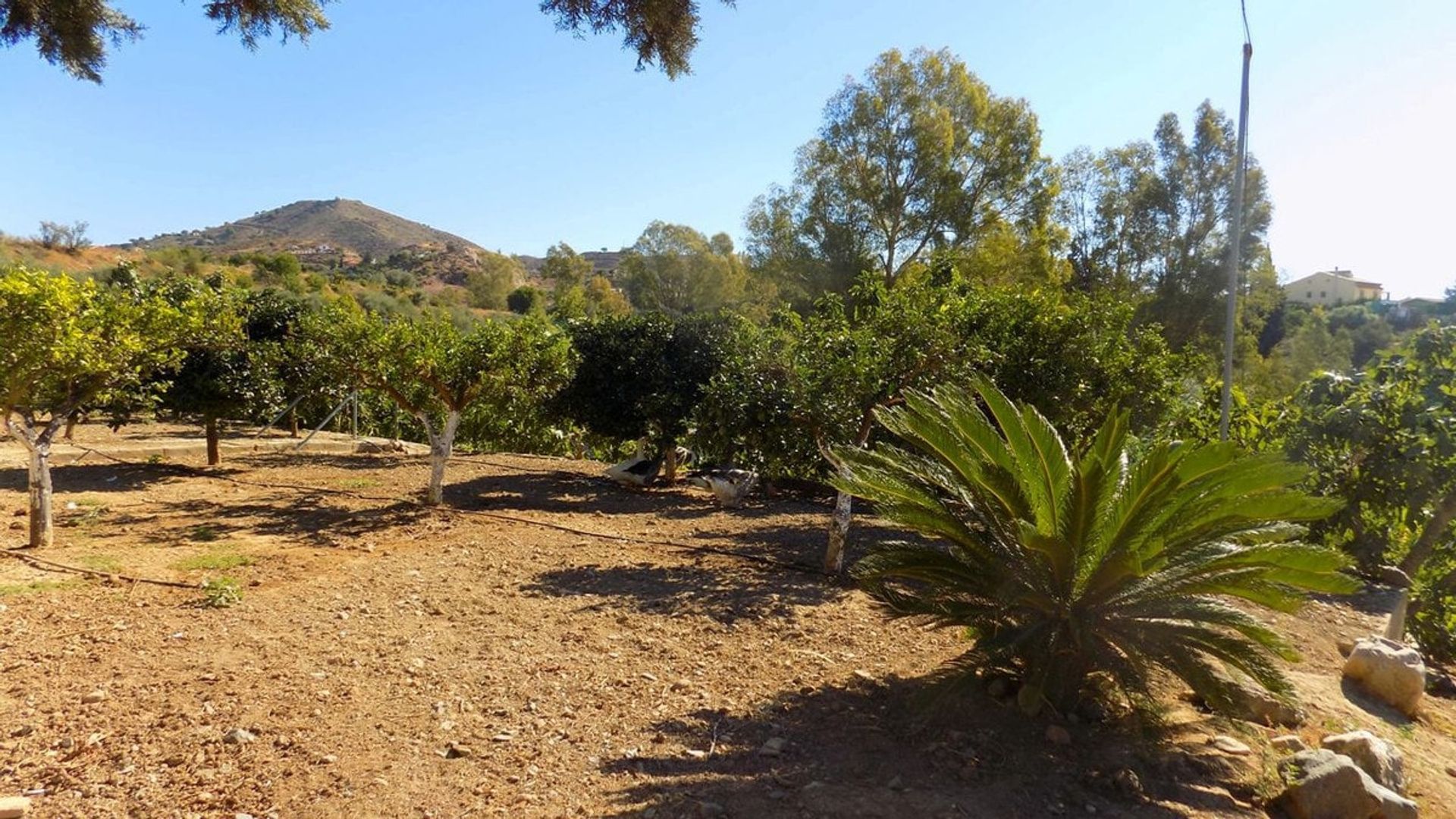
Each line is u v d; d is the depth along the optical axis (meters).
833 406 7.34
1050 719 4.25
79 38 6.15
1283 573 3.98
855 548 8.45
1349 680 5.61
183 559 6.69
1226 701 3.93
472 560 7.25
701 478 12.77
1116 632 4.27
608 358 12.57
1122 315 10.29
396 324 9.46
